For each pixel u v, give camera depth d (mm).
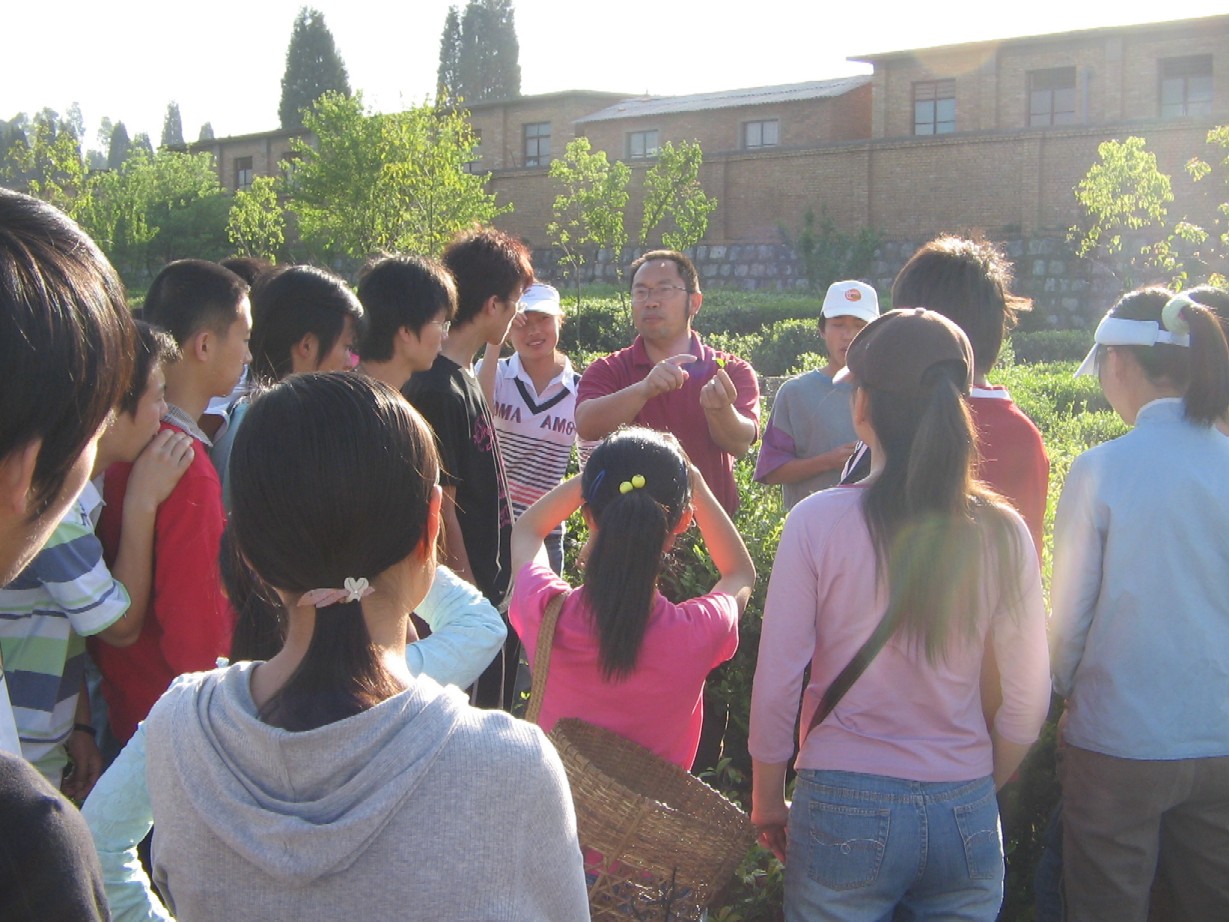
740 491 4809
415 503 1393
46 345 1025
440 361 3416
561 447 4703
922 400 2262
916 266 2902
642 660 2434
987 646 2393
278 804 1262
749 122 34438
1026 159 26438
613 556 2422
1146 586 2596
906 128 30891
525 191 34656
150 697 2529
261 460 1347
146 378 2400
